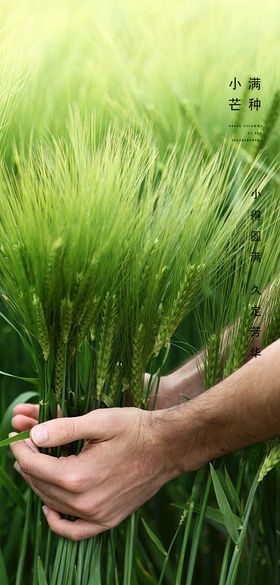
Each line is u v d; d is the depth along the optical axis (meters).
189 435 1.12
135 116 1.55
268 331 1.13
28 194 1.03
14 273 1.05
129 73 1.74
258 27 1.94
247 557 1.29
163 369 1.61
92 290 1.04
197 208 1.09
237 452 1.42
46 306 1.05
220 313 1.13
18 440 1.11
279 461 1.11
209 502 1.46
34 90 1.69
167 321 1.09
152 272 1.08
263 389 1.07
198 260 1.09
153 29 1.93
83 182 1.03
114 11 1.99
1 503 1.38
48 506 1.15
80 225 1.02
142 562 1.43
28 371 1.68
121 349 1.13
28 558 1.43
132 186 1.08
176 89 1.71
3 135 1.20
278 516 1.32
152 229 1.10
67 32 2.03
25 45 1.29
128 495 1.14
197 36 1.86
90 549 1.15
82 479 1.10
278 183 1.26
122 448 1.11
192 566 1.15
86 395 1.14
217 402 1.10
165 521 1.54
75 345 1.09
